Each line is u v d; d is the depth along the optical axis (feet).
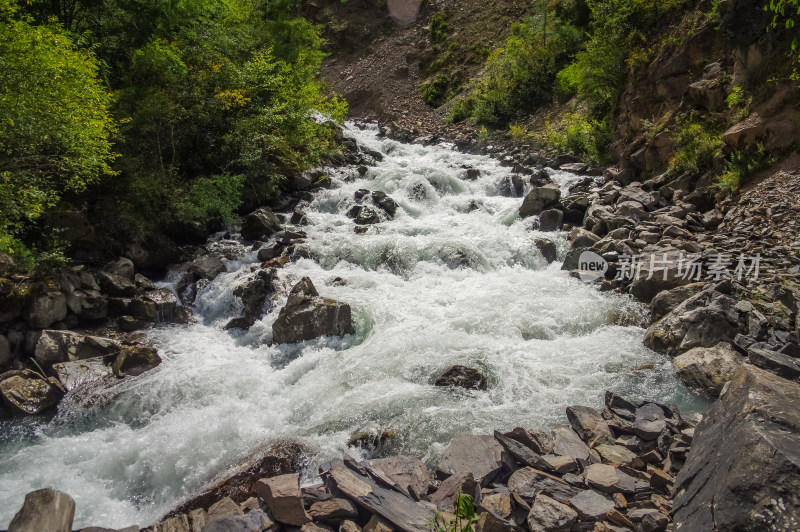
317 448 18.06
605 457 15.78
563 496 14.01
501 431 18.29
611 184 44.09
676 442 15.70
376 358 23.72
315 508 13.62
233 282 32.81
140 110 38.55
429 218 43.19
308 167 51.93
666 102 46.24
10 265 27.32
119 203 36.04
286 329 26.55
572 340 24.67
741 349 20.88
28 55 25.77
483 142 69.56
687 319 22.91
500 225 40.29
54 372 24.44
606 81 54.34
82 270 30.71
